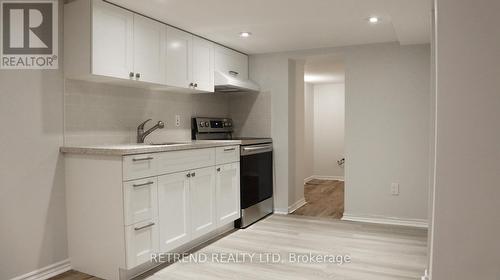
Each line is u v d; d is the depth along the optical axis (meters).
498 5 0.69
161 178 2.61
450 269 0.73
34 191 2.37
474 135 0.70
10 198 2.23
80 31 2.45
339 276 2.45
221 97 4.49
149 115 3.34
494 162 0.69
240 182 3.70
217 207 3.31
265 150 4.18
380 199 3.89
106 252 2.40
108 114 2.90
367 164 3.94
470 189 0.71
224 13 2.83
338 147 7.23
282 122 4.31
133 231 2.37
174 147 2.73
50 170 2.46
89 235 2.47
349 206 4.05
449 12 0.71
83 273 2.52
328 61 4.66
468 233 0.71
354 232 3.51
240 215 3.70
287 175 4.31
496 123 0.69
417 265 2.64
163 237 2.64
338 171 7.24
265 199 4.19
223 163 3.41
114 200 2.34
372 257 2.82
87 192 2.46
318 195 5.53
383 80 3.84
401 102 3.78
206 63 3.63
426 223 3.70
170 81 3.12
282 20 3.03
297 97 4.61
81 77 2.55
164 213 2.65
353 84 3.98
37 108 2.38
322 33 3.47
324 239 3.29
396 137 3.80
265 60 4.39
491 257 0.70
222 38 3.63
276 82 4.33
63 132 2.55
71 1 2.49
